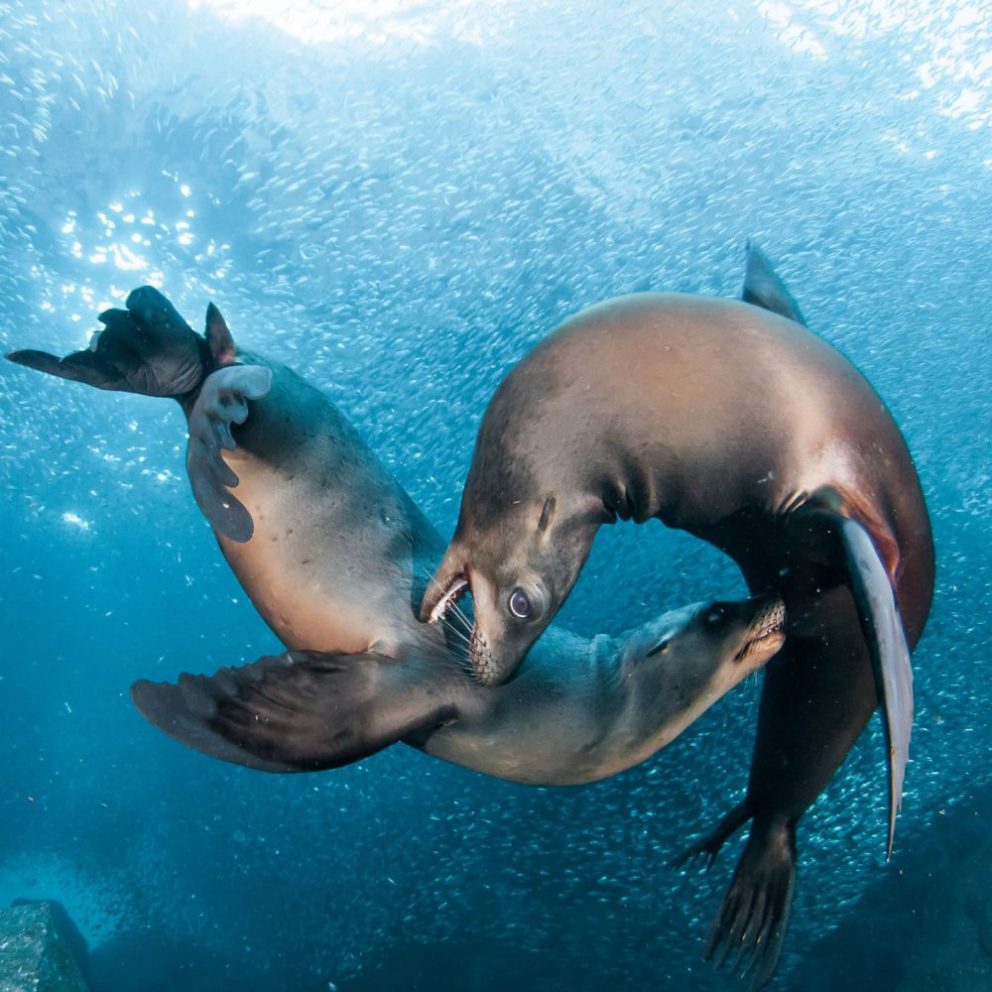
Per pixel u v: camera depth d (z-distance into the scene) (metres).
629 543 12.12
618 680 3.17
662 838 10.78
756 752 3.39
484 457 2.97
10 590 18.70
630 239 14.39
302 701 2.73
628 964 10.78
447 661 3.02
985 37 13.94
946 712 11.21
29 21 12.56
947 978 9.72
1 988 8.18
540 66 14.41
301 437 3.17
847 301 14.47
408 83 14.20
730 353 2.90
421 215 14.15
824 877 10.68
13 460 16.83
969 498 13.16
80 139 13.39
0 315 14.62
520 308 14.09
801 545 2.82
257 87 13.78
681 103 14.59
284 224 14.00
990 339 13.96
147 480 17.06
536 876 11.57
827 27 14.37
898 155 14.55
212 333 3.11
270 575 3.11
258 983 13.34
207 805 15.86
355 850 13.32
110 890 16.39
